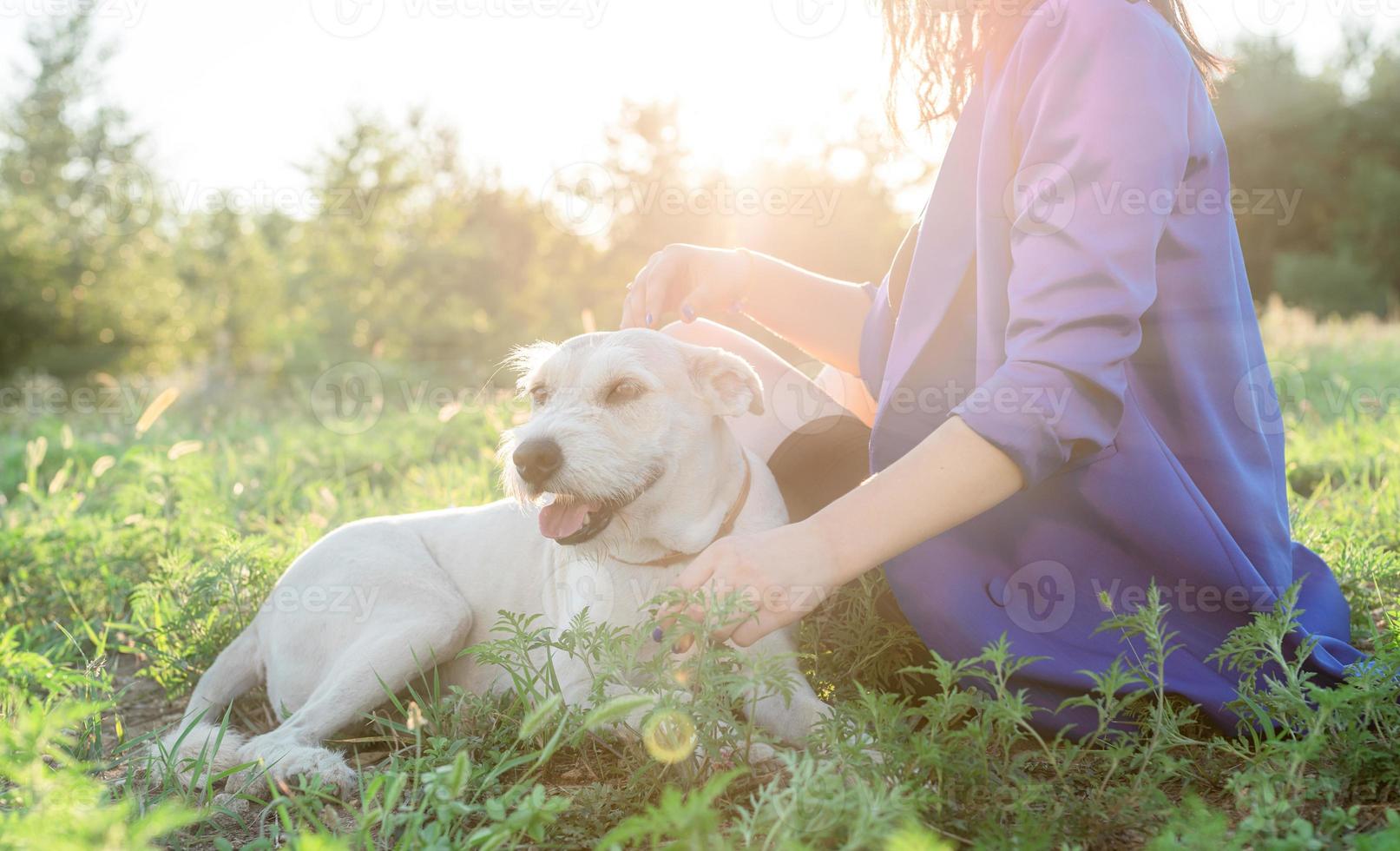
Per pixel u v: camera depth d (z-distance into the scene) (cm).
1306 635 235
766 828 182
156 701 355
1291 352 1241
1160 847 156
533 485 282
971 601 240
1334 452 607
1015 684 237
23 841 154
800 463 333
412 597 311
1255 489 247
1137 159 215
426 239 2231
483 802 227
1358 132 3316
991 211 239
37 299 2369
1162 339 239
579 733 224
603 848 151
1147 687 227
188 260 2667
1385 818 195
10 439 975
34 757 180
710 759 212
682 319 326
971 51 272
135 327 2459
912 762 196
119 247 2517
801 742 244
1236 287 249
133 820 225
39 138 2658
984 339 238
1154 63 224
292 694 317
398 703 284
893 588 249
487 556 330
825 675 290
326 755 261
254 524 536
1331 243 3253
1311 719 205
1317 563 288
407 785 249
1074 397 205
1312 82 3306
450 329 2114
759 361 348
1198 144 234
